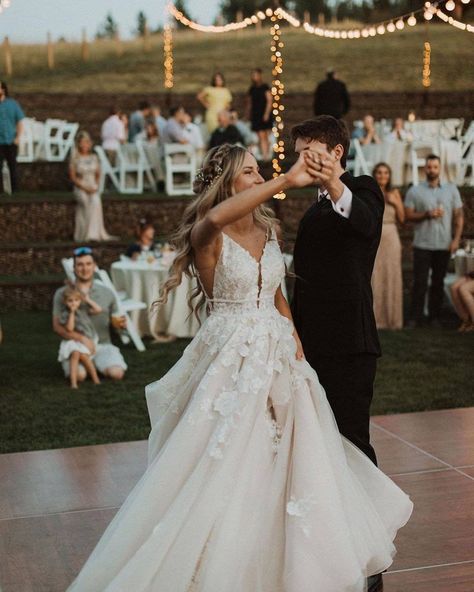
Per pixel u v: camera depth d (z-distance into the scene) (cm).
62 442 547
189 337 880
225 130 1372
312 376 321
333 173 307
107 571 297
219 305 320
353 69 2831
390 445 516
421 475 464
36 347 845
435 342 841
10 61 2917
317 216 344
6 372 744
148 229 923
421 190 908
